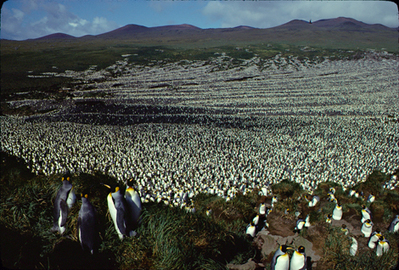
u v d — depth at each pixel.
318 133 37.66
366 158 28.20
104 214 6.42
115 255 5.35
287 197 17.19
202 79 79.25
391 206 14.76
